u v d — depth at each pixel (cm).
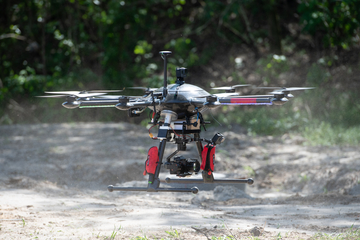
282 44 7075
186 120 1220
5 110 5834
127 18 6275
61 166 2914
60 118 5806
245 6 6669
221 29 7131
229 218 1667
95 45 6631
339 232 1409
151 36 7112
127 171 2886
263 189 2783
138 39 6594
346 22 5453
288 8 7600
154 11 7344
